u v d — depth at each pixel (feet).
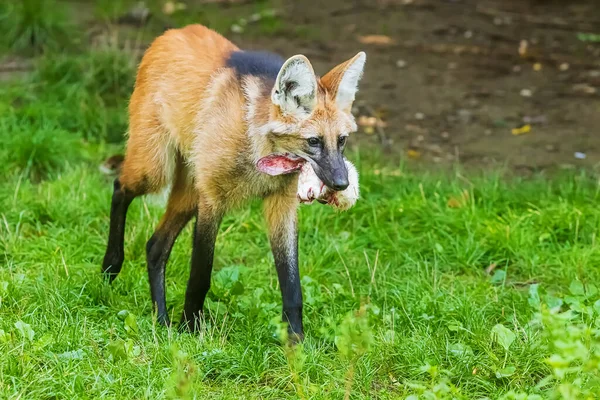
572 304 27.25
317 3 61.21
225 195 25.66
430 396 20.01
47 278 27.63
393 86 49.49
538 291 28.55
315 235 32.68
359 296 28.27
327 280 29.86
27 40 48.49
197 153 25.75
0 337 23.02
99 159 39.14
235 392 22.29
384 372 23.73
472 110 46.88
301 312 25.35
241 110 24.94
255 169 25.07
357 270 30.45
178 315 27.43
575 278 29.96
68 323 24.90
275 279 29.66
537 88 49.78
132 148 28.07
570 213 33.60
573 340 18.58
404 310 26.78
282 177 25.21
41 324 24.54
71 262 29.45
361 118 45.62
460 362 23.66
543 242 32.83
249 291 28.48
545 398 21.38
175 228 27.86
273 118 23.80
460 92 49.06
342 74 23.97
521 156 41.60
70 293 26.58
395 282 29.58
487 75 51.37
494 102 47.91
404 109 46.80
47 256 29.84
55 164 37.81
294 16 58.49
